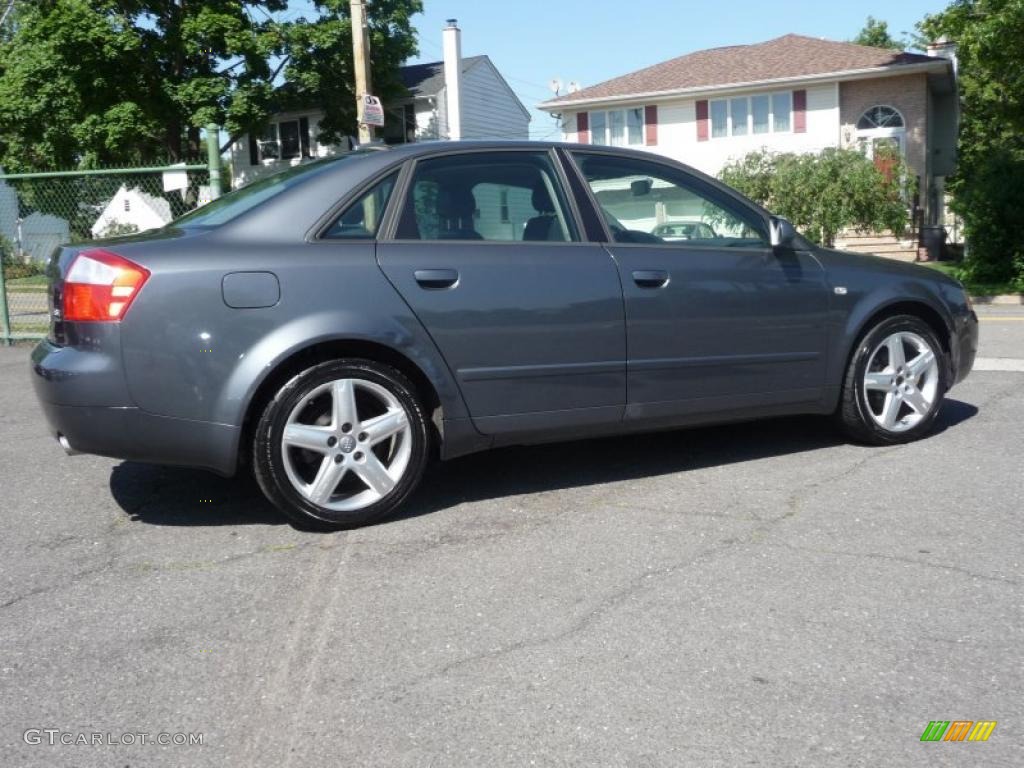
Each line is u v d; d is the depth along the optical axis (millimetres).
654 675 2930
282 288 4031
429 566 3812
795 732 2619
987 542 3906
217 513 4559
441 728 2680
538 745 2588
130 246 4035
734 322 4859
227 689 2922
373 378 4176
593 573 3699
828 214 19250
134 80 27438
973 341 5691
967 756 2500
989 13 17188
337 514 4188
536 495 4695
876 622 3236
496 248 4453
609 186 4812
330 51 28219
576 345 4512
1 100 27609
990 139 30188
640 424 4746
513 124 39969
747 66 29219
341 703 2818
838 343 5148
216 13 26828
